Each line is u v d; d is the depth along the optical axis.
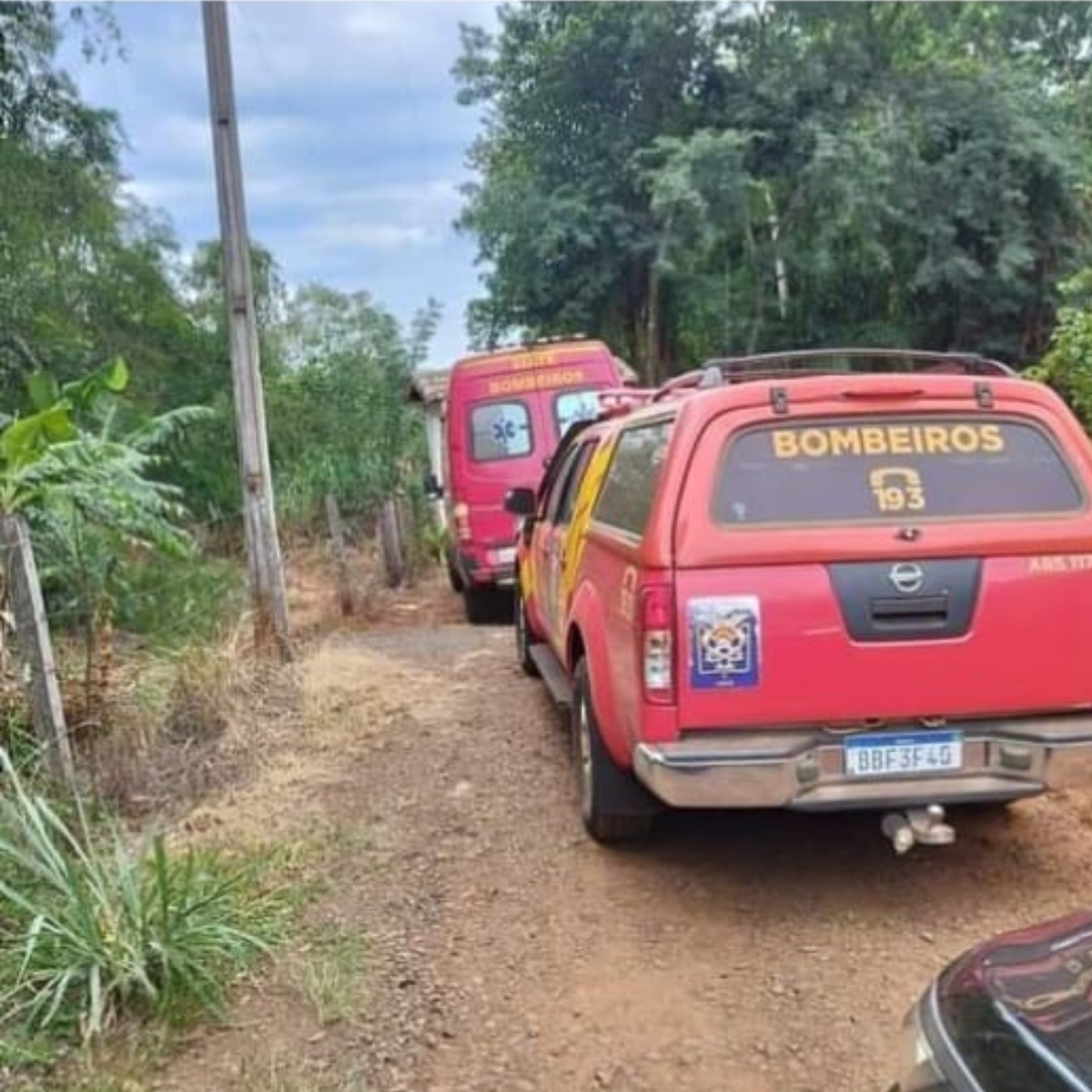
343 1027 3.34
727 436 3.85
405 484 17.11
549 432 10.97
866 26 23.70
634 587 3.86
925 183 23.02
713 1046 3.22
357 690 7.30
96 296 13.14
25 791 4.21
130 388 12.80
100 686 5.74
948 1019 2.12
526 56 24.88
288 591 12.13
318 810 5.18
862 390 3.91
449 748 6.07
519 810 5.11
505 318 25.47
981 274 23.09
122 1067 3.12
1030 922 3.90
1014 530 3.81
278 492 15.21
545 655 6.71
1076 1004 2.02
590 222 23.78
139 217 14.10
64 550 6.36
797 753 3.72
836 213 22.47
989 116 22.94
